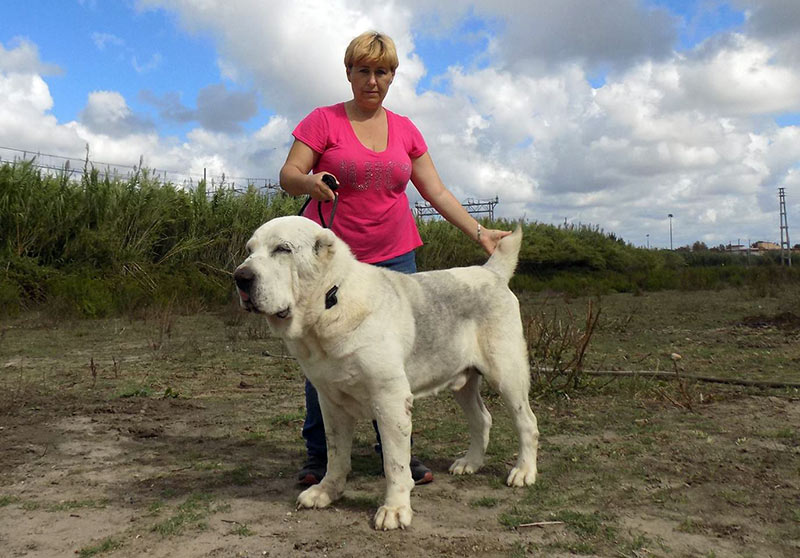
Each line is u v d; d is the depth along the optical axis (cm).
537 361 759
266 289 319
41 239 1510
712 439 488
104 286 1441
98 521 338
